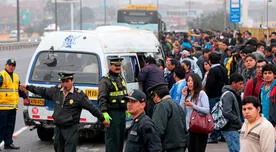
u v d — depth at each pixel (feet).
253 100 57.26
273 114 73.87
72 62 104.94
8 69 99.60
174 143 65.98
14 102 99.86
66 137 81.20
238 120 78.64
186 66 102.83
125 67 109.09
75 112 81.25
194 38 279.69
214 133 104.17
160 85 66.69
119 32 111.86
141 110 59.47
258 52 107.76
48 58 106.01
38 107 103.86
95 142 107.86
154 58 117.80
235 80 78.74
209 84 99.04
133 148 59.52
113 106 85.76
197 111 76.38
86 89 102.94
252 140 57.41
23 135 115.55
